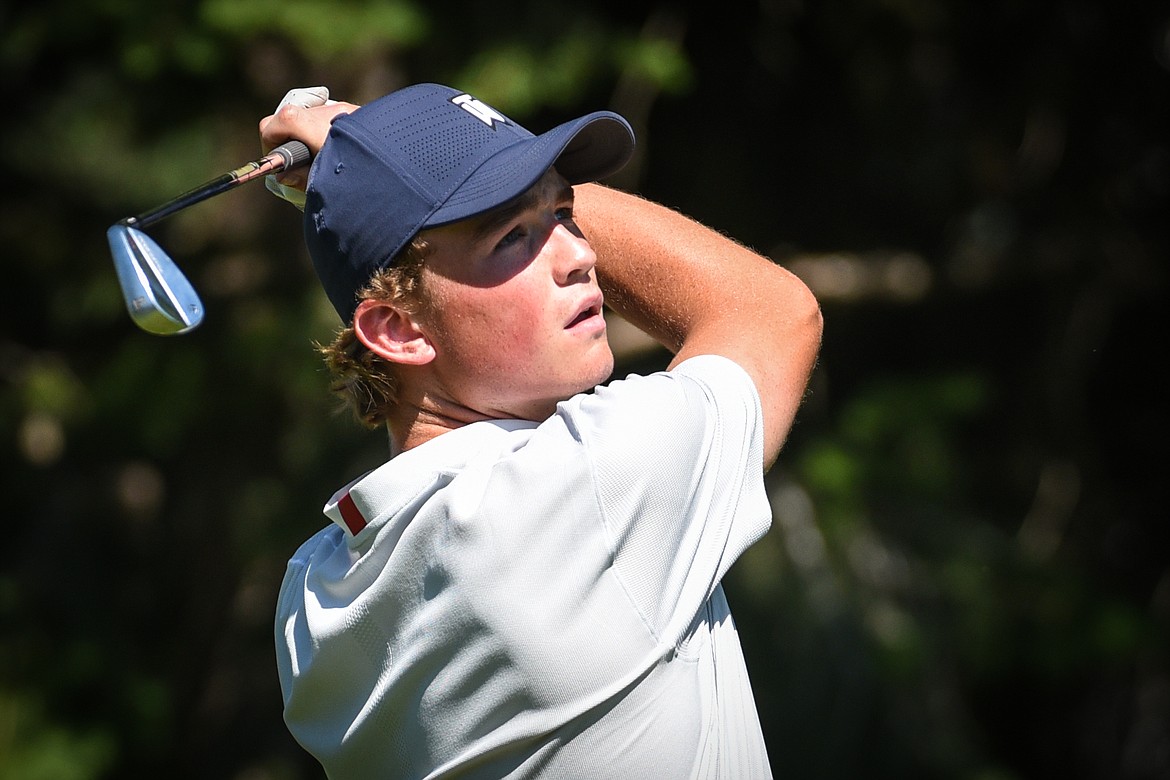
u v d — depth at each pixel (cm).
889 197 3462
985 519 3522
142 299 675
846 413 3244
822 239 3444
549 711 651
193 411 3309
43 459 3641
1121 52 3341
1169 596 3659
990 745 3894
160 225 3494
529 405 732
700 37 3278
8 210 3681
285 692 757
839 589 3091
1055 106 3291
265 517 3341
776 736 3044
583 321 722
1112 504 3656
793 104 3353
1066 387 3525
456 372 725
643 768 658
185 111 3209
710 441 679
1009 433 3600
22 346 3722
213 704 3566
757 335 759
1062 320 3484
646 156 3173
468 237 705
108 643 3444
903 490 3200
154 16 2917
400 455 723
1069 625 3350
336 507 710
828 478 3098
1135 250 3441
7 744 3225
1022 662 3406
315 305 3253
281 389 3269
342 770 724
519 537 646
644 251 809
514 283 708
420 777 690
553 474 648
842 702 3064
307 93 798
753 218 3384
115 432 3456
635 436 650
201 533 3512
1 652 3341
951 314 3594
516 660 648
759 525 694
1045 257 3375
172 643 3559
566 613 645
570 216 741
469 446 705
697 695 674
